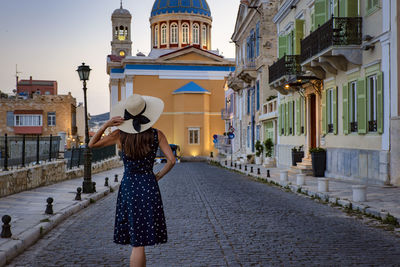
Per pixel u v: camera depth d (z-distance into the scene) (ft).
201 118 213.25
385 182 46.83
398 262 18.81
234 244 22.39
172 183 62.75
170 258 19.76
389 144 46.62
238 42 144.87
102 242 23.53
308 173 68.69
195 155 212.43
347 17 53.42
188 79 220.23
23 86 247.29
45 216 29.91
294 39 76.54
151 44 252.62
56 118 192.03
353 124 55.93
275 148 100.22
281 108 92.27
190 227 27.25
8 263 19.33
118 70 229.66
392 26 45.83
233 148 165.27
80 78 47.42
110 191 53.88
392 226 26.91
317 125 69.51
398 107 45.62
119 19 265.34
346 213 32.76
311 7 71.41
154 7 250.57
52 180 59.31
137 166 14.52
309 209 35.09
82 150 84.48
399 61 45.42
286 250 21.01
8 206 35.19
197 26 248.11
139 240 14.07
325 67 60.49
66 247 22.36
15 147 48.29
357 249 21.17
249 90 129.90
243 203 39.14
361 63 53.11
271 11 108.27
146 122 14.52
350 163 56.03
